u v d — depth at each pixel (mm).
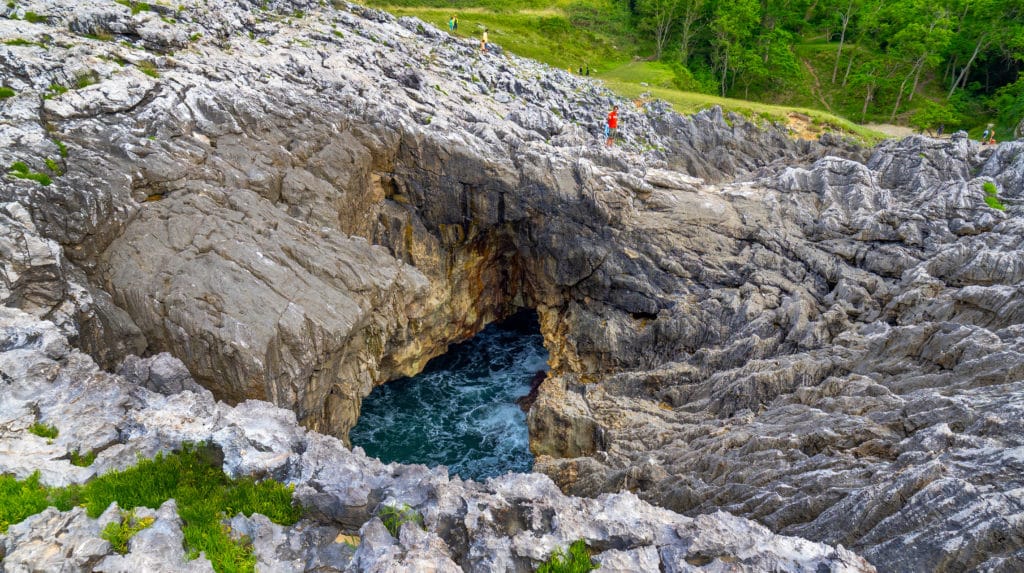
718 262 41188
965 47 84875
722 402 30875
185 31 43094
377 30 60031
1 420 17047
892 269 37750
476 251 46781
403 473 18297
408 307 40219
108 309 25969
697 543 15125
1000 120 78875
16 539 13820
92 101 31656
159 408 18938
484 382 44875
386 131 41156
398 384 44188
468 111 47781
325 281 31000
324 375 30266
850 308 35250
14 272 22859
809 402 27266
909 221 38812
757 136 62562
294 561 15211
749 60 85500
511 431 40000
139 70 35906
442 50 60938
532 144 45031
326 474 17344
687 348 38938
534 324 53156
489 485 17953
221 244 28953
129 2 42531
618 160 46188
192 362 26656
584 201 41875
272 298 27812
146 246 28078
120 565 13516
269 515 16219
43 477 15648
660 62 86500
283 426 19266
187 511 15516
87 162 28531
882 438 22000
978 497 15586
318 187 36281
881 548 15781
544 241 43844
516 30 88688
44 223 25156
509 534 15828
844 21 90875
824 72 94125
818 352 31453
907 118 83562
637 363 41219
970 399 21578
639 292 41969
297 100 39844
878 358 28422
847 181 44562
